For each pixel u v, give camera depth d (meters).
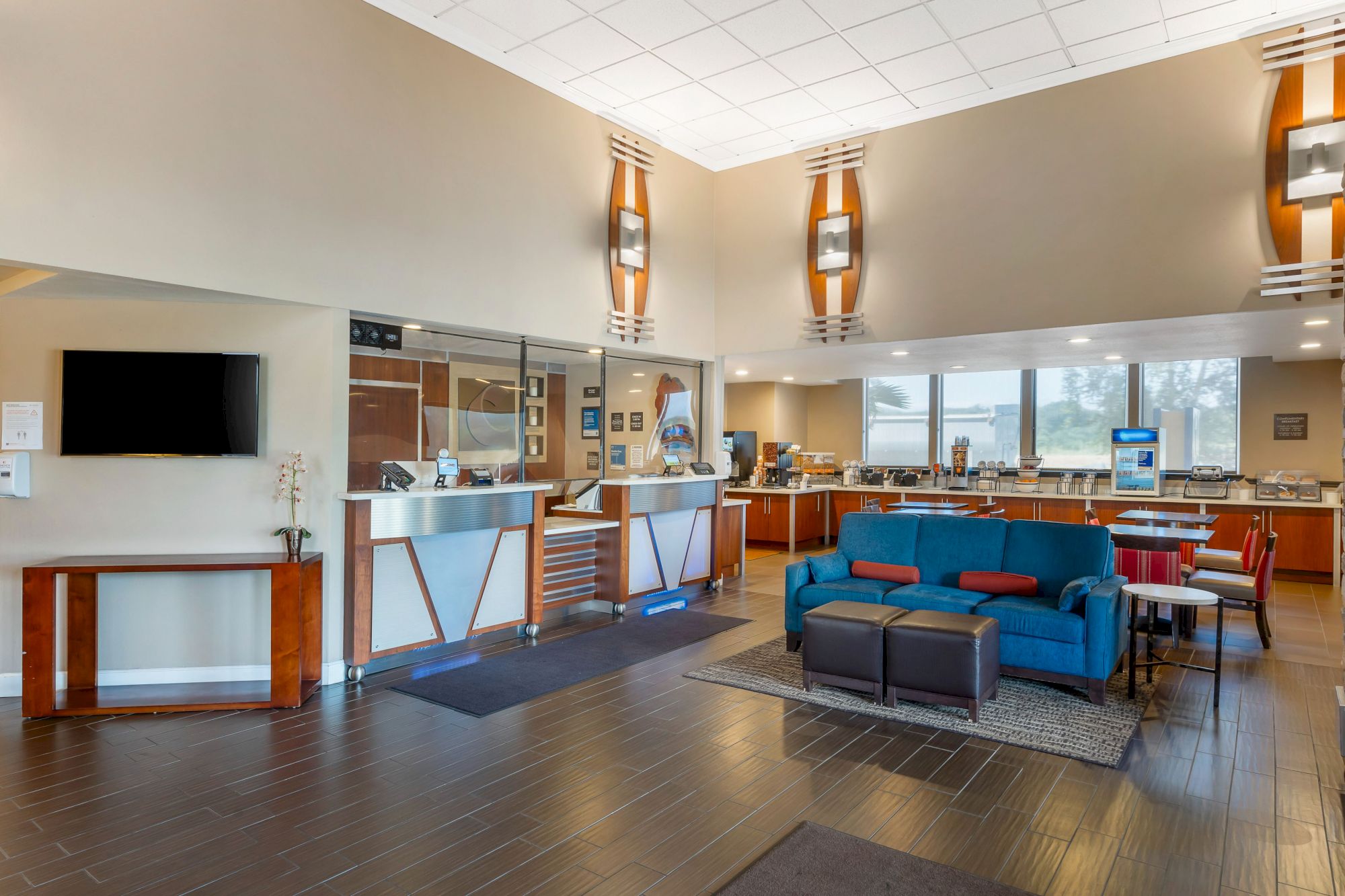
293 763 3.46
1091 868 2.59
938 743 3.70
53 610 4.04
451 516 5.19
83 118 3.76
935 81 6.23
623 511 6.58
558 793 3.16
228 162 4.28
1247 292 5.48
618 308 6.96
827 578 5.47
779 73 6.10
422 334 5.72
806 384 12.59
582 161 6.65
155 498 4.55
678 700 4.34
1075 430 10.50
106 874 2.55
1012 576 4.98
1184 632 5.82
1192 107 5.64
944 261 6.71
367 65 4.98
